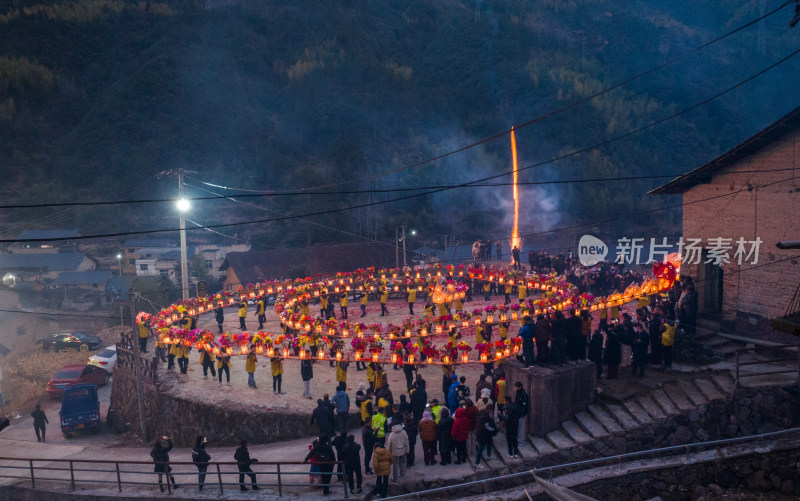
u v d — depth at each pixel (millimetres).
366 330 28000
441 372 25828
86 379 38031
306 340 23375
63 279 90375
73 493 19719
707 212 26172
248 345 24766
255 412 22203
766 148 23391
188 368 27656
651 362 22062
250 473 18359
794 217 22266
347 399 20844
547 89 199000
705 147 163750
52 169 170125
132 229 131375
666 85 197875
